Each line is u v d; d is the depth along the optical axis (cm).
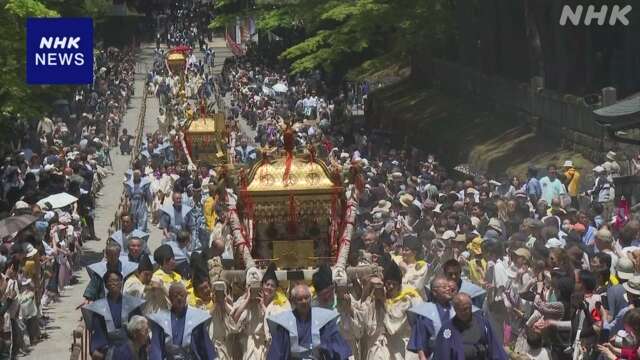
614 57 5553
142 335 2178
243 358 2431
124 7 16275
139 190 5222
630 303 2342
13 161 5791
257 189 2730
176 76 11650
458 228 3434
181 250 3077
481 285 2942
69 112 8825
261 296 2444
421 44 7862
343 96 9625
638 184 3991
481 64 7219
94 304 2423
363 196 4147
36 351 3434
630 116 3862
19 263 3412
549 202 4169
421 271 2758
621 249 2789
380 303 2425
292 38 12175
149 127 10231
